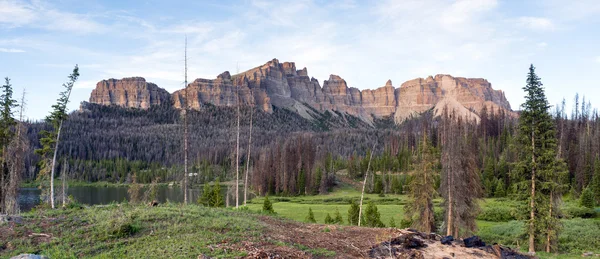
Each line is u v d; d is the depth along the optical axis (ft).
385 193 294.87
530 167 94.38
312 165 346.95
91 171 430.20
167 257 39.14
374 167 359.25
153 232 48.03
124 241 44.75
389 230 59.88
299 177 315.37
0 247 42.19
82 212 56.75
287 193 310.24
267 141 623.36
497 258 49.29
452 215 116.98
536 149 94.38
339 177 371.35
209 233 47.80
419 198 121.90
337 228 61.21
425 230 120.16
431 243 52.65
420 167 123.75
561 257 74.95
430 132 396.37
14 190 119.75
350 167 378.32
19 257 34.09
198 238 45.52
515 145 99.60
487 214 164.96
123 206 63.87
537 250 97.09
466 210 121.70
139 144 596.70
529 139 96.02
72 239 45.24
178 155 525.75
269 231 52.85
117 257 39.68
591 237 107.96
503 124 412.16
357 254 46.39
